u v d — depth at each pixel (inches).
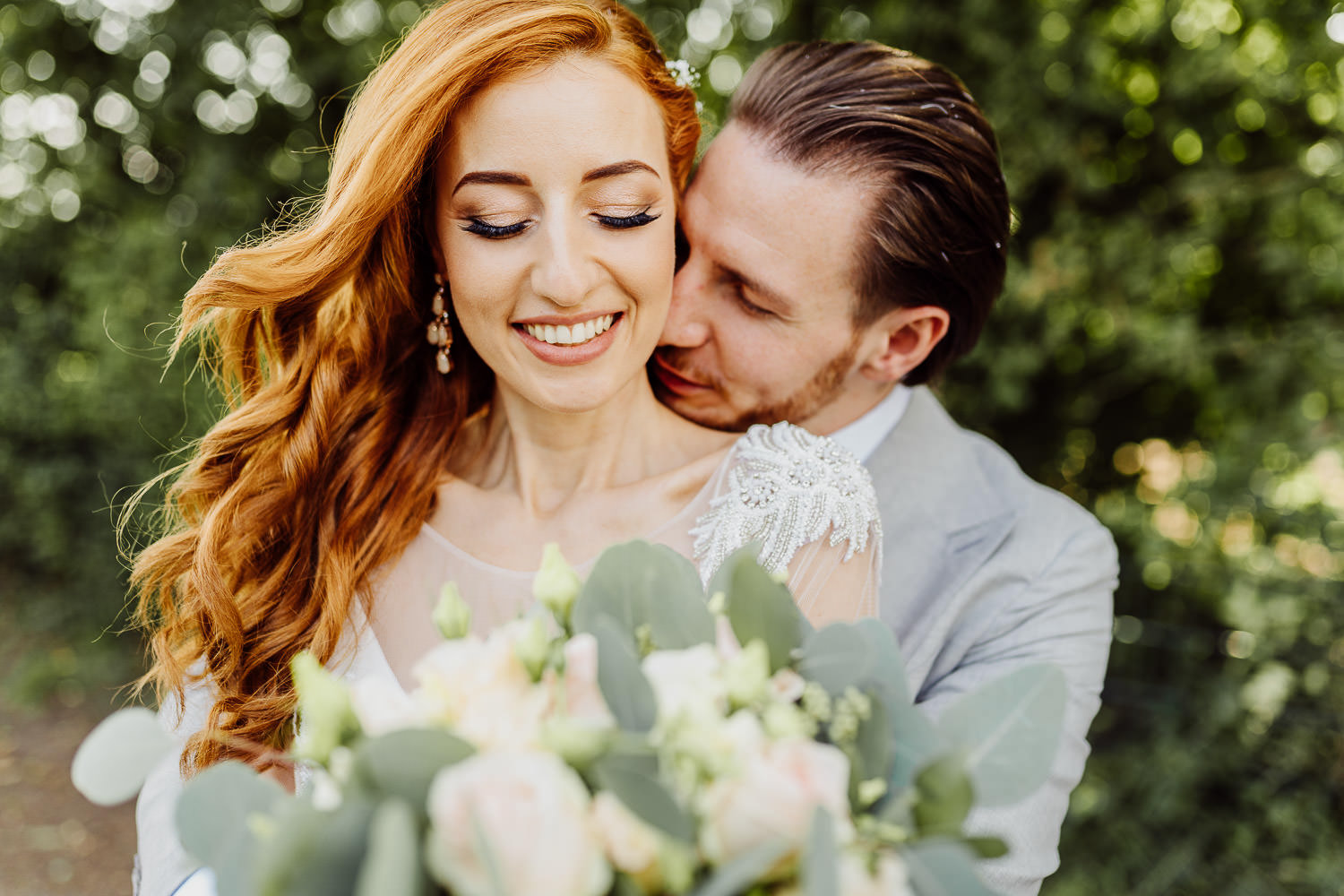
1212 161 164.7
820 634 32.2
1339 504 157.8
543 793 24.6
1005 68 158.9
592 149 49.3
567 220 49.9
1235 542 156.6
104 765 31.0
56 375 218.7
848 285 65.3
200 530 68.4
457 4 54.7
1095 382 177.3
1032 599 71.3
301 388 66.5
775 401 69.9
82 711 210.8
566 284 49.8
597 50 50.1
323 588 62.7
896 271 65.7
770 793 25.4
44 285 236.8
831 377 69.5
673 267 55.9
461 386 67.1
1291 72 157.2
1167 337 156.2
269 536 65.7
